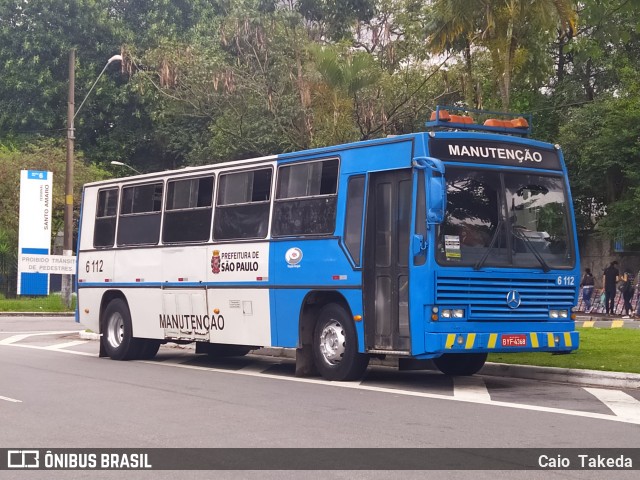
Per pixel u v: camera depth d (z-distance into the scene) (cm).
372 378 1524
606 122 3462
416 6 3400
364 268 1403
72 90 3644
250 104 3553
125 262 1909
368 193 1412
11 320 3350
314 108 2895
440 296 1306
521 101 3697
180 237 1778
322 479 763
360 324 1404
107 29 5497
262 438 944
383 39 3491
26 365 1748
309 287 1492
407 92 3231
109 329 1939
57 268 3731
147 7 5628
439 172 1296
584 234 3881
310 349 1538
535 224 1400
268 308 1576
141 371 1648
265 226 1592
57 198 4797
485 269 1337
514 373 1517
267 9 4528
